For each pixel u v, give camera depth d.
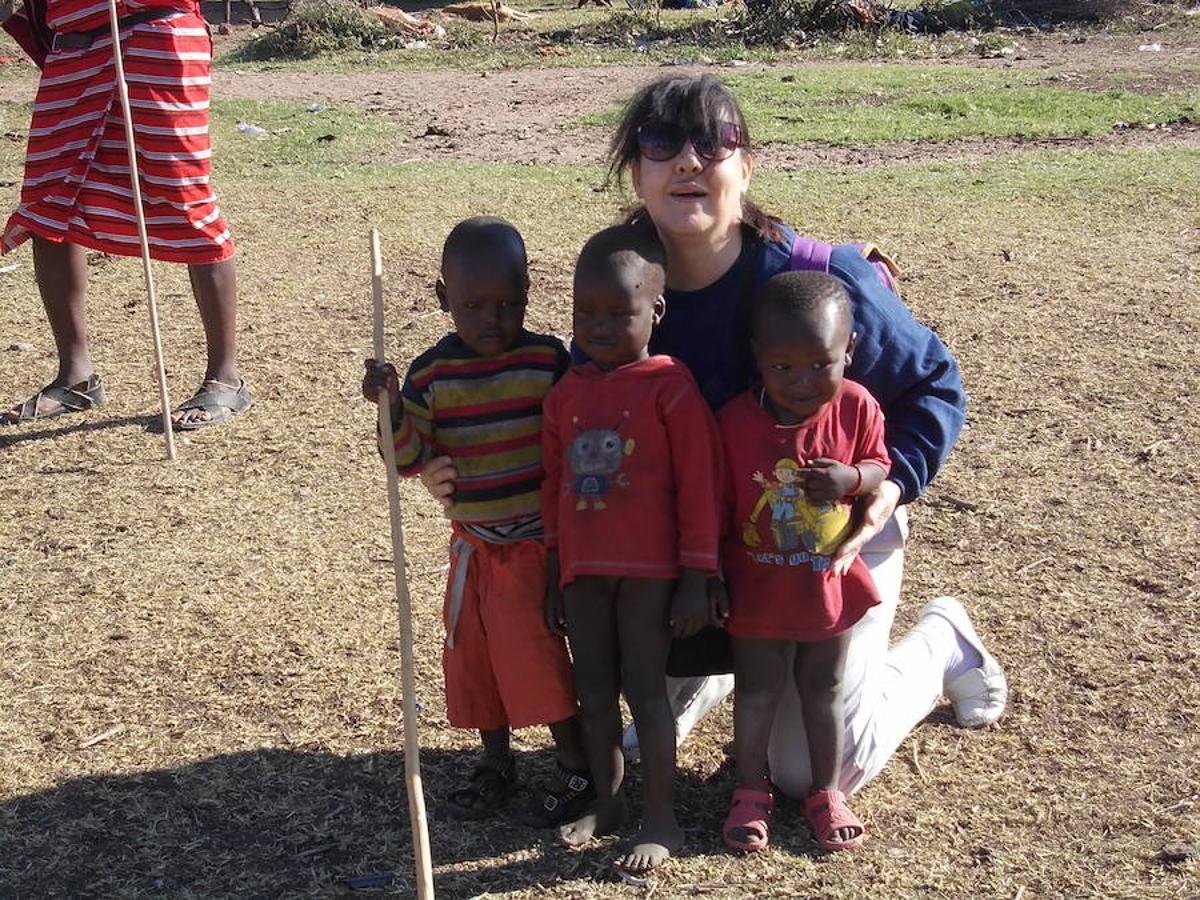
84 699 3.15
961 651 2.96
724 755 2.91
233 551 3.83
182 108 4.56
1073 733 2.96
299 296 6.02
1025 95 10.71
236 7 19.75
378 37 15.80
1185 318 5.44
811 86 11.46
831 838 2.58
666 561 2.44
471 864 2.59
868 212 7.16
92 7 4.52
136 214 4.34
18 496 4.22
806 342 2.35
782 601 2.47
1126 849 2.61
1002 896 2.49
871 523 2.49
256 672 3.24
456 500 2.56
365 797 2.80
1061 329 5.36
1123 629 3.34
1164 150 8.49
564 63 14.16
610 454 2.43
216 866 2.62
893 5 16.05
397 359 5.25
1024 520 3.89
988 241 6.59
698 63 13.79
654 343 2.60
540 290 5.96
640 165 2.50
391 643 3.34
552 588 2.53
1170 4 15.99
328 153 9.25
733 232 2.55
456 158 9.05
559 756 2.67
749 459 2.46
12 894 2.56
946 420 2.61
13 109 10.99
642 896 2.49
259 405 4.86
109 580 3.68
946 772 2.84
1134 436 4.40
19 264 6.70
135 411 4.84
